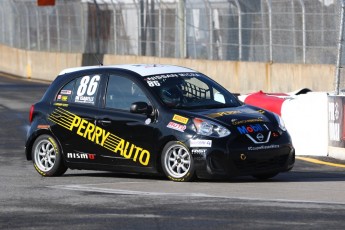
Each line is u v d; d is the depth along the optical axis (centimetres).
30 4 12988
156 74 3400
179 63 9306
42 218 2473
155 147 3247
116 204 2694
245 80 8262
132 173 3606
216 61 8706
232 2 8475
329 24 7181
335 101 4244
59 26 12144
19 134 5681
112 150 3369
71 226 2339
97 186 3155
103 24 11006
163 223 2355
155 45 9919
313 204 2616
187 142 3159
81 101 3488
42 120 3569
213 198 2767
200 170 3144
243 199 2734
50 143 3547
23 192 3028
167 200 2748
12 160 4319
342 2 4959
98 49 11156
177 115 3216
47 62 12269
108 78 3447
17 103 7962
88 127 3431
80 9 11538
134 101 3341
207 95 3375
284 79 7719
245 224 2311
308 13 7438
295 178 3428
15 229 2312
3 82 11262
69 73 3575
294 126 4416
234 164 3112
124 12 10525
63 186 3175
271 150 3170
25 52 12900
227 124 3145
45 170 3559
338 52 4934
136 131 3294
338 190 2962
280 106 4475
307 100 4378
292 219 2366
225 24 8619
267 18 7981
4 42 14225
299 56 7588
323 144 4325
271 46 7956
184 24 9188
